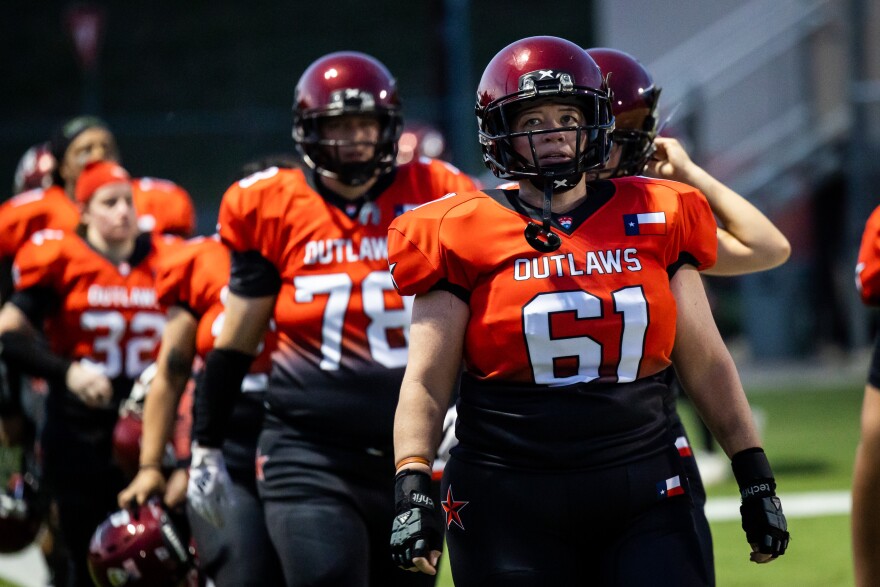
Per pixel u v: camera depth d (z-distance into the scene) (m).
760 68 53.44
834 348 54.66
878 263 12.45
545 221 10.48
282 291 14.25
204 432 14.41
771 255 13.42
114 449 17.08
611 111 10.98
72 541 18.33
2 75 85.12
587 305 10.34
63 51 85.44
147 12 86.12
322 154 14.08
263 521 14.58
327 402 13.88
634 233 10.63
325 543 13.42
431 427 10.64
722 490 29.41
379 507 13.90
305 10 86.12
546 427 10.34
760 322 53.53
